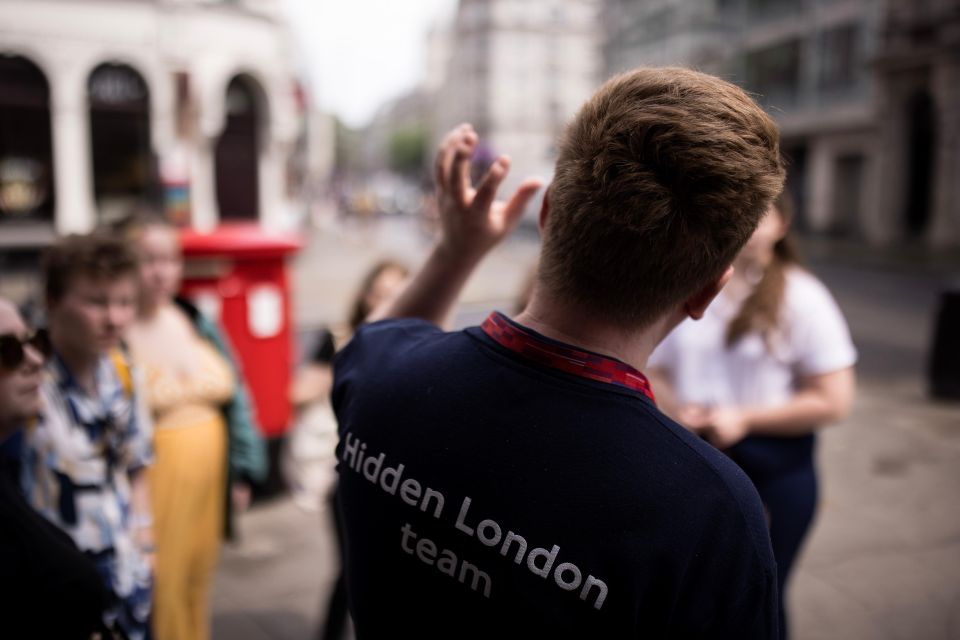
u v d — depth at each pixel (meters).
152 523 2.45
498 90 71.69
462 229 1.24
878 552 3.85
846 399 2.14
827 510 4.37
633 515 0.81
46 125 16.52
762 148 0.89
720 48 32.94
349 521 1.00
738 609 0.82
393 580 0.94
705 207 0.85
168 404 2.46
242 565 3.61
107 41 16.67
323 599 3.33
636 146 0.86
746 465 2.11
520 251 21.61
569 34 71.94
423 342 1.07
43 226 15.98
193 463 2.50
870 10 24.91
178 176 13.41
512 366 0.92
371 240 26.73
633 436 0.85
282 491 4.34
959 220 22.08
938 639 3.10
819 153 27.72
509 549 0.84
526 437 0.87
